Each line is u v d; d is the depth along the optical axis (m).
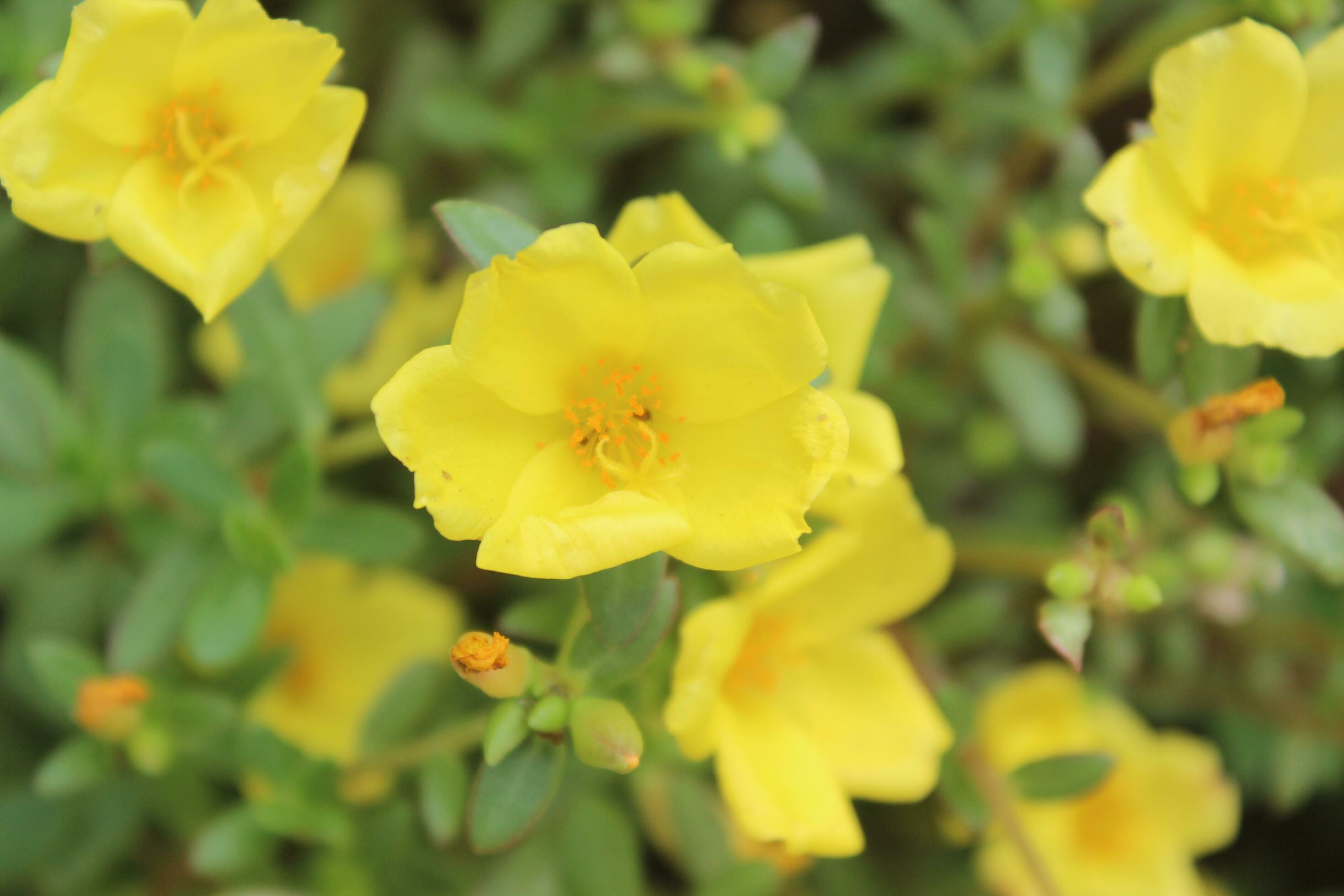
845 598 0.28
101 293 0.30
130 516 0.30
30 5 0.29
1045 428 0.32
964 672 0.33
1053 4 0.30
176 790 0.30
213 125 0.26
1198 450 0.27
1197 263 0.27
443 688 0.31
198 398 0.33
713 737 0.26
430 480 0.25
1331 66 0.27
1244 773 0.33
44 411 0.29
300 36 0.26
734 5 0.36
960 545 0.32
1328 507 0.28
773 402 0.25
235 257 0.26
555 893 0.30
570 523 0.24
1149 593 0.27
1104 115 0.36
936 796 0.32
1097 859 0.31
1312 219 0.27
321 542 0.29
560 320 0.25
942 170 0.33
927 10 0.32
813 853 0.26
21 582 0.31
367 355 0.33
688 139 0.34
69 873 0.30
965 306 0.32
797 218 0.34
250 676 0.30
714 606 0.26
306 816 0.29
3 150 0.26
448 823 0.28
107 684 0.28
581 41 0.35
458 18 0.35
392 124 0.34
